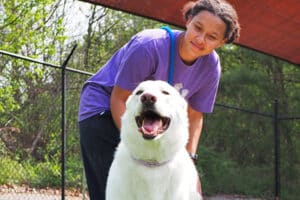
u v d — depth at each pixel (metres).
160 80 3.56
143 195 3.13
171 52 3.54
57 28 15.46
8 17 14.77
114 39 19.22
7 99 11.41
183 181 3.20
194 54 3.50
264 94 14.79
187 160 3.31
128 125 3.13
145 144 3.07
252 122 13.96
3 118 11.30
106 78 3.82
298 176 13.37
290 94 15.31
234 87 14.46
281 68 16.09
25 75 11.57
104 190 3.83
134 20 19.73
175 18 8.54
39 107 11.38
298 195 12.92
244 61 16.80
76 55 16.80
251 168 13.38
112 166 3.25
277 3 8.12
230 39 3.53
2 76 11.59
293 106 14.76
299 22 8.74
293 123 14.19
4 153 11.03
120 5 8.16
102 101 3.80
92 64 17.50
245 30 9.18
